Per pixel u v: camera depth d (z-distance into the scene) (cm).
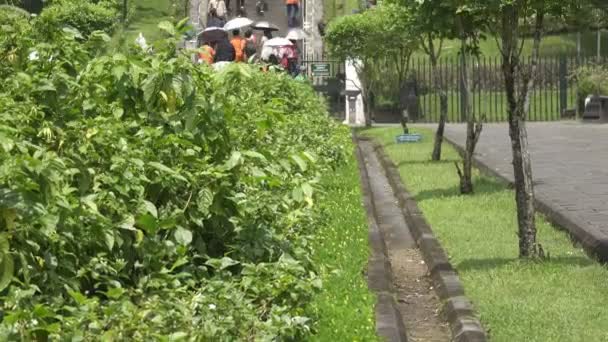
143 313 704
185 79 970
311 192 1002
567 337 961
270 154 1045
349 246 1332
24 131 897
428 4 1898
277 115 1220
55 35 1105
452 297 1145
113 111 978
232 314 757
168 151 952
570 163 2330
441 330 1112
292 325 803
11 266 704
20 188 721
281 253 935
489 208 1703
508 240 1427
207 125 967
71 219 793
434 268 1312
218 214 931
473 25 1898
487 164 2347
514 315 1039
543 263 1254
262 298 841
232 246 920
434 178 2158
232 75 999
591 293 1113
